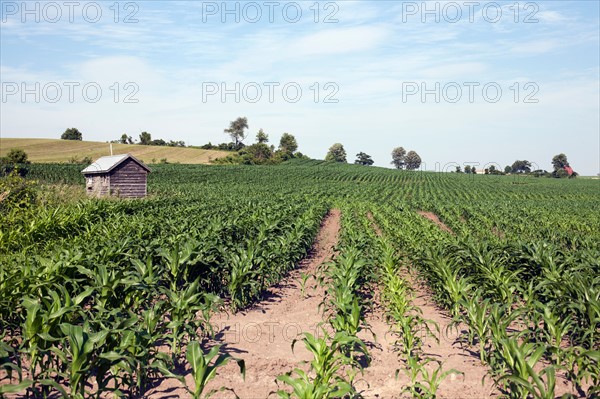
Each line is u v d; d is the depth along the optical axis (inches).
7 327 314.2
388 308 436.8
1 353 219.6
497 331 276.4
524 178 5098.4
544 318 293.7
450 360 315.0
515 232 1089.4
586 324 319.6
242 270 437.4
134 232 629.9
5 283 312.3
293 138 6766.7
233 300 422.3
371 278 481.7
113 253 408.2
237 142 6658.5
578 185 4192.9
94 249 434.9
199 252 432.5
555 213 1547.7
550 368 216.2
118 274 317.1
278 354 321.1
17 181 853.2
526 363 228.7
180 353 314.3
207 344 338.0
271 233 700.0
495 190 3459.6
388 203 2060.8
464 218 1608.0
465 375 289.1
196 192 2114.9
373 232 887.7
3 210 784.3
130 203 995.9
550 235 928.9
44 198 907.4
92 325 269.4
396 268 481.4
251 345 338.0
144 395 257.0
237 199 1644.9
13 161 2783.0
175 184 2706.7
